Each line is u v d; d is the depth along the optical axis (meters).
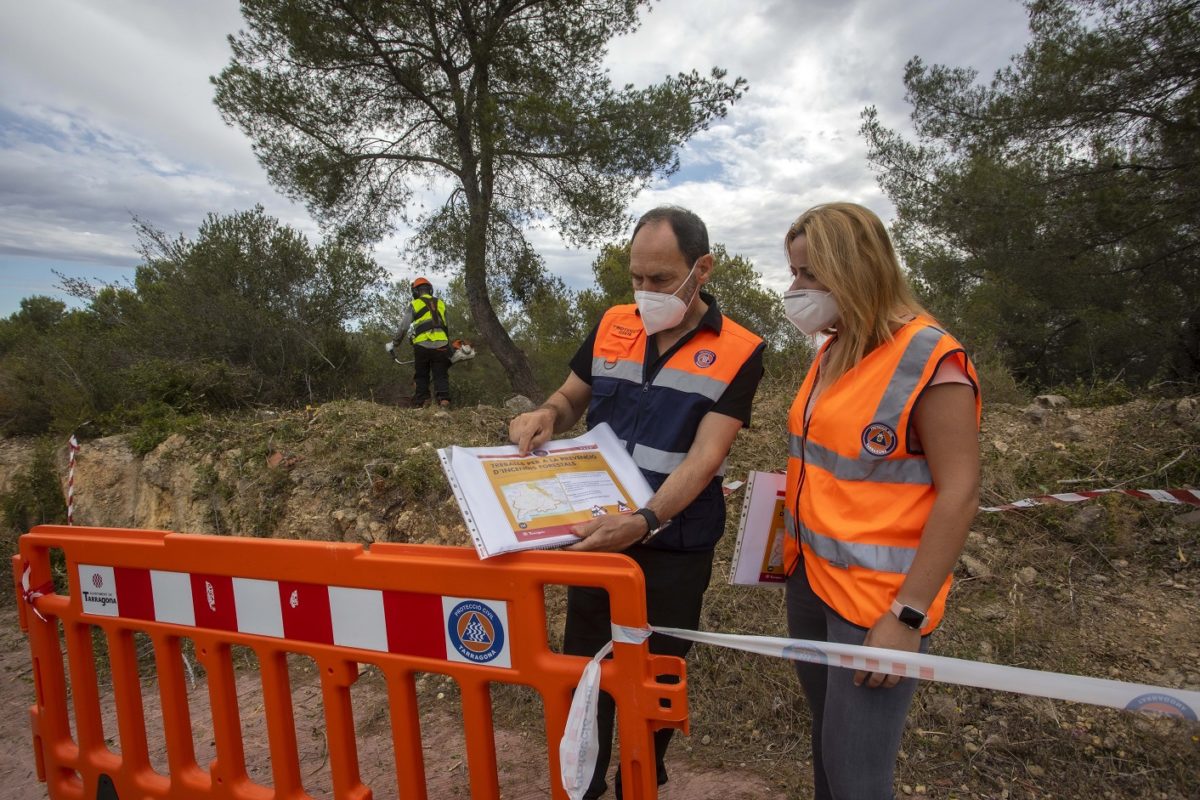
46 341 9.52
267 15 10.48
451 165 11.38
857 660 1.35
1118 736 2.41
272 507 4.91
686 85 10.55
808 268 1.58
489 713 1.69
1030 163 9.22
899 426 1.42
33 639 2.24
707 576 2.09
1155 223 8.09
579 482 1.73
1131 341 8.88
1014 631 2.93
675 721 1.46
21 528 6.32
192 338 9.18
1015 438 4.46
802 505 1.64
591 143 10.49
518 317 14.22
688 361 1.94
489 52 10.71
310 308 10.00
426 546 1.67
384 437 5.19
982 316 9.45
